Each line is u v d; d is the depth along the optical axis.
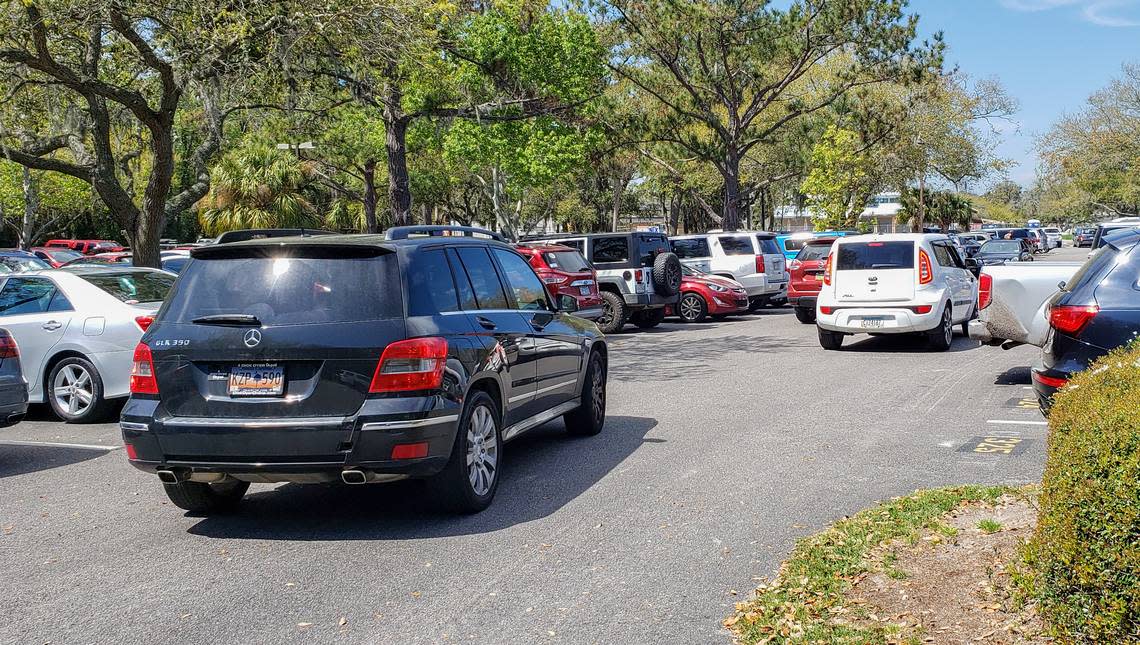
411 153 46.47
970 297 17.20
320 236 6.67
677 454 8.10
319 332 5.80
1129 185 61.25
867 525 5.64
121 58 17.08
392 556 5.58
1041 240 69.88
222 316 5.91
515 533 5.96
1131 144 56.34
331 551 5.70
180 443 5.87
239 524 6.35
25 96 17.28
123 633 4.52
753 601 4.63
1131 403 3.61
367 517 6.44
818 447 8.21
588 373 8.85
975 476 7.06
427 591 4.99
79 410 10.36
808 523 5.99
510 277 7.73
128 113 19.89
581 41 28.00
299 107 18.80
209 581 5.22
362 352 5.79
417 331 5.96
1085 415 3.71
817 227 43.41
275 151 39.69
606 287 20.47
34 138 17.31
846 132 39.62
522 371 7.26
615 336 19.70
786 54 34.78
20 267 18.83
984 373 12.55
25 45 14.48
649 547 5.61
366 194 46.38
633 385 12.36
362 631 4.48
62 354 10.41
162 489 7.38
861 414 9.76
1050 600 3.59
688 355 15.65
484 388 6.80
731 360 14.78
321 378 5.78
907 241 15.26
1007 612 4.20
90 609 4.84
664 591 4.90
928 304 15.02
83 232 53.66
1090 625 3.35
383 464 5.77
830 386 11.77
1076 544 3.36
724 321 22.70
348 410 5.77
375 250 6.10
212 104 15.39
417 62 16.41
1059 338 7.43
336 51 15.82
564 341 8.20
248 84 15.38
